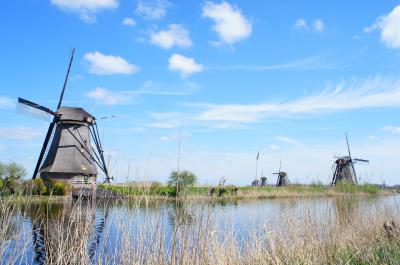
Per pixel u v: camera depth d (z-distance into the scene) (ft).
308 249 32.40
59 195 95.66
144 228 22.11
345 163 179.22
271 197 124.57
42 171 127.95
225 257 25.81
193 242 23.53
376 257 31.89
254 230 30.14
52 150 130.93
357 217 42.39
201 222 23.79
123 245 22.04
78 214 23.59
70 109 134.51
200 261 23.65
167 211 23.27
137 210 22.22
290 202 37.76
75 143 130.62
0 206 21.91
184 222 23.38
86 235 22.59
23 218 22.94
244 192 130.11
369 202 47.16
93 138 137.28
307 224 35.06
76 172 126.72
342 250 34.42
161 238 22.67
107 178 23.86
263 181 199.41
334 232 37.22
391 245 34.96
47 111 129.80
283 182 205.16
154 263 21.93
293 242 33.19
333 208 40.04
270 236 30.73
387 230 40.14
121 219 22.90
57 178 126.93
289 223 33.94
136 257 21.74
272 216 35.99
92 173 130.11
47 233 24.80
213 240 25.03
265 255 29.40
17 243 21.35
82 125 133.39
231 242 27.22
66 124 132.05
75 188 101.86
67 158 128.47
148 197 22.74
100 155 135.64
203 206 23.99
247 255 29.22
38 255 34.60
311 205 37.81
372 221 43.27
